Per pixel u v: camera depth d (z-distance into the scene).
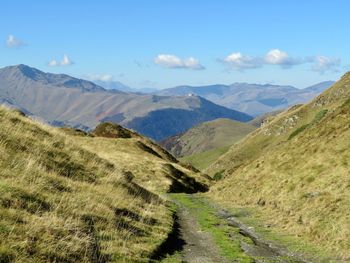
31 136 32.06
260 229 33.22
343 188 32.41
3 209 17.67
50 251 16.30
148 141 115.75
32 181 23.06
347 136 41.81
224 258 23.17
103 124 114.00
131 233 23.53
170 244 25.33
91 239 19.59
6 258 14.36
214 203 50.34
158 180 69.00
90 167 34.50
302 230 30.52
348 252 24.44
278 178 45.00
